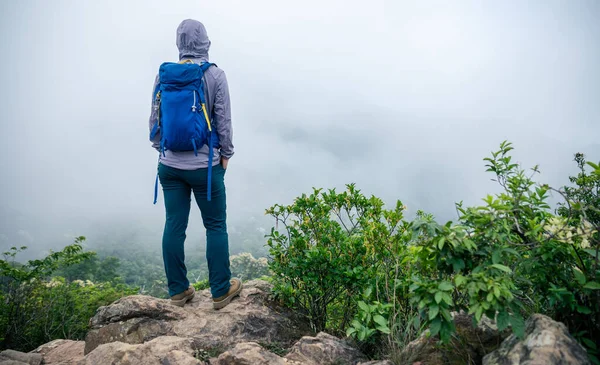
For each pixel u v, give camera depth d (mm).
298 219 3225
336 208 3215
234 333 2648
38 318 7938
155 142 2762
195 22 2684
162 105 2529
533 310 1903
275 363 1981
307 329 3000
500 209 1761
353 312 2943
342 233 3047
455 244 1673
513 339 1589
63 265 8617
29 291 7855
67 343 3143
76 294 9516
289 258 3033
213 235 2807
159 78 2672
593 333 1656
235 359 1993
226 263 2875
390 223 2645
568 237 1658
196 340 2500
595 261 1655
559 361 1354
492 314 1580
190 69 2494
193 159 2576
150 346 2127
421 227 1786
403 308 2504
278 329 2848
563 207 2166
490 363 1568
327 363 2174
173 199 2713
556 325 1512
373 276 2770
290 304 3160
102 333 2672
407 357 1984
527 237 1850
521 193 1825
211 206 2742
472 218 1790
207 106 2564
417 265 2131
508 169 2070
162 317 2713
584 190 2229
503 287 1518
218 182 2699
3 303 7570
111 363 2029
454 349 1873
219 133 2611
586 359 1403
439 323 1640
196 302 3053
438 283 1730
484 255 1752
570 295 1614
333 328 3023
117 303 2789
